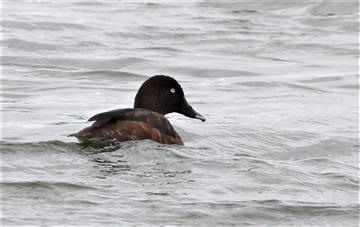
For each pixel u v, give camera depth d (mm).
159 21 37688
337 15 39719
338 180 17625
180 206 15516
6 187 15828
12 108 23703
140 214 15094
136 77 29141
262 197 16312
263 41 35062
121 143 17953
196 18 38688
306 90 27938
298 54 33469
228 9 40781
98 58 31203
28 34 33812
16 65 29828
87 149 17891
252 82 28797
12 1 40719
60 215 14797
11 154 17688
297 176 17625
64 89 26766
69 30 34938
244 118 23297
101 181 16375
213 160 18125
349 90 28266
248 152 19891
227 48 33844
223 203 15852
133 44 33688
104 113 18406
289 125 22547
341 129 22438
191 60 31625
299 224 15391
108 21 37062
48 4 40406
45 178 16359
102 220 14734
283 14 40000
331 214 15875
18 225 14336
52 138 19484
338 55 33375
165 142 18375
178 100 19984
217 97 26391
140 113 18422
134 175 16781
